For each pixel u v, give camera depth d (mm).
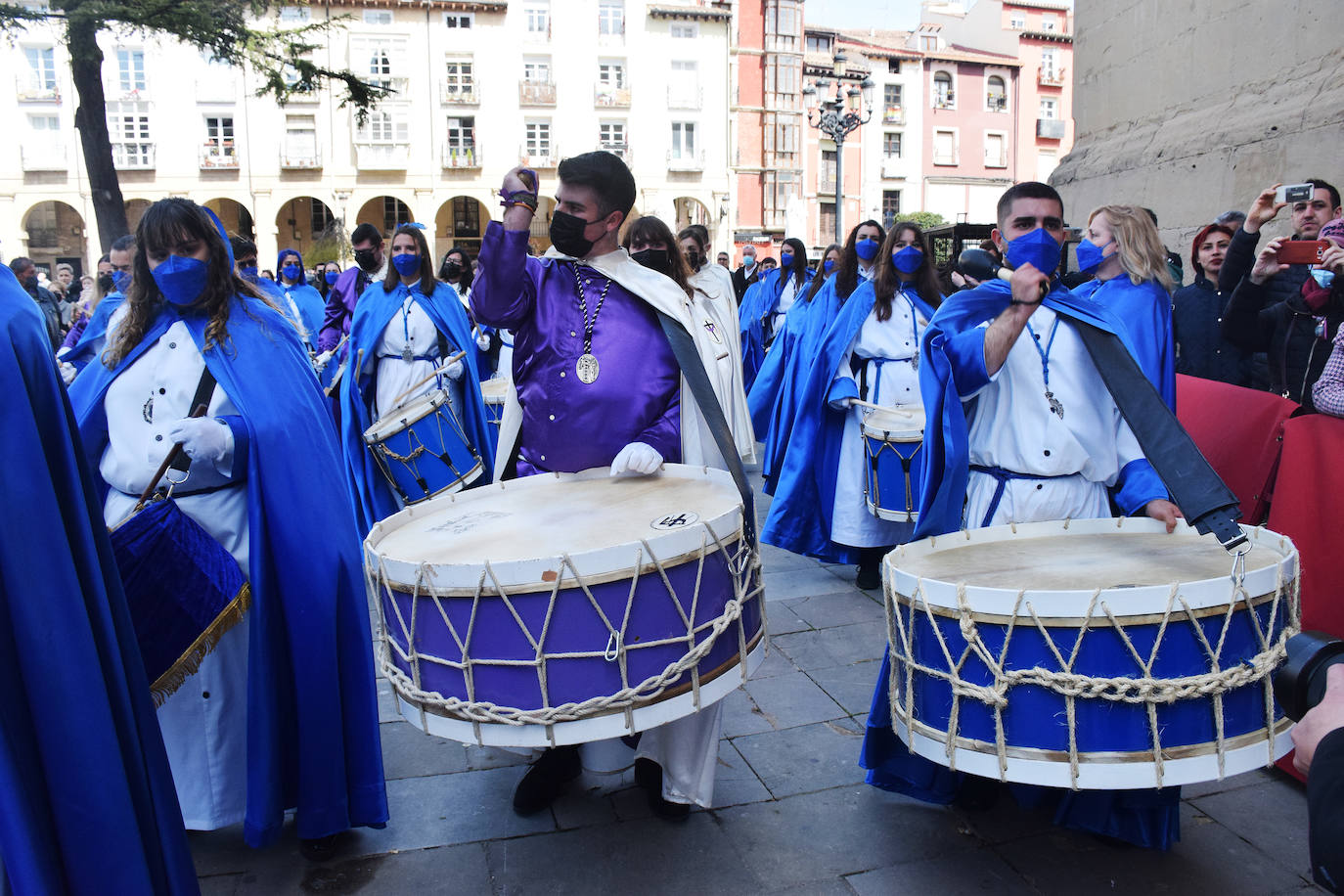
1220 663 1946
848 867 2758
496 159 39000
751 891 2654
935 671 2141
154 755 2105
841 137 21172
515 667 2107
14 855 1822
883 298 5230
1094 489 2850
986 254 2779
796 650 4469
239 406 2697
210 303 2787
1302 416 3363
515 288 2795
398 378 5766
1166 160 7062
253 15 16125
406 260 5746
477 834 2980
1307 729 1206
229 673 2809
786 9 42312
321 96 37469
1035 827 2947
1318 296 3688
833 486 5508
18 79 36344
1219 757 1959
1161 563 2332
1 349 1889
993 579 2250
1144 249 3428
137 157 37219
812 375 5500
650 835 2943
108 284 6277
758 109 42844
